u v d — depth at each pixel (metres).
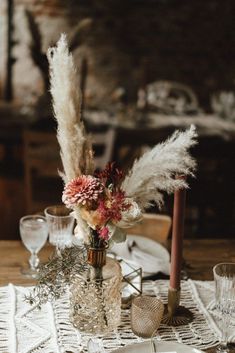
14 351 1.48
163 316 1.63
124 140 3.93
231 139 3.81
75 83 1.43
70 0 4.93
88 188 1.43
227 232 3.19
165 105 4.50
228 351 1.50
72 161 1.48
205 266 1.94
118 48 5.04
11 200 4.21
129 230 2.30
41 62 4.45
